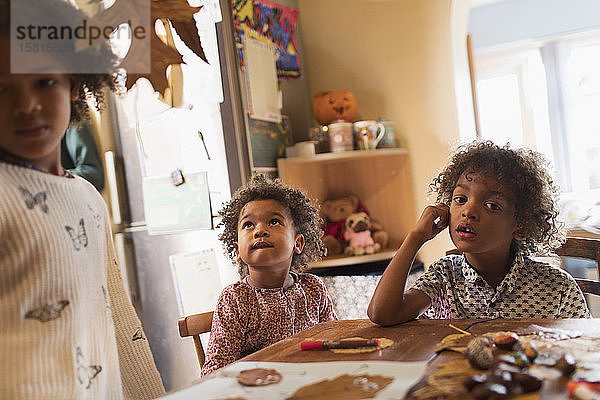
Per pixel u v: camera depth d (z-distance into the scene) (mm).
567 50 4711
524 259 1260
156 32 1107
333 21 2896
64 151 2111
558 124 4719
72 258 786
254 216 1417
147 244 2213
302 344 878
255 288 1402
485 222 1151
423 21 2701
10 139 715
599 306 2186
